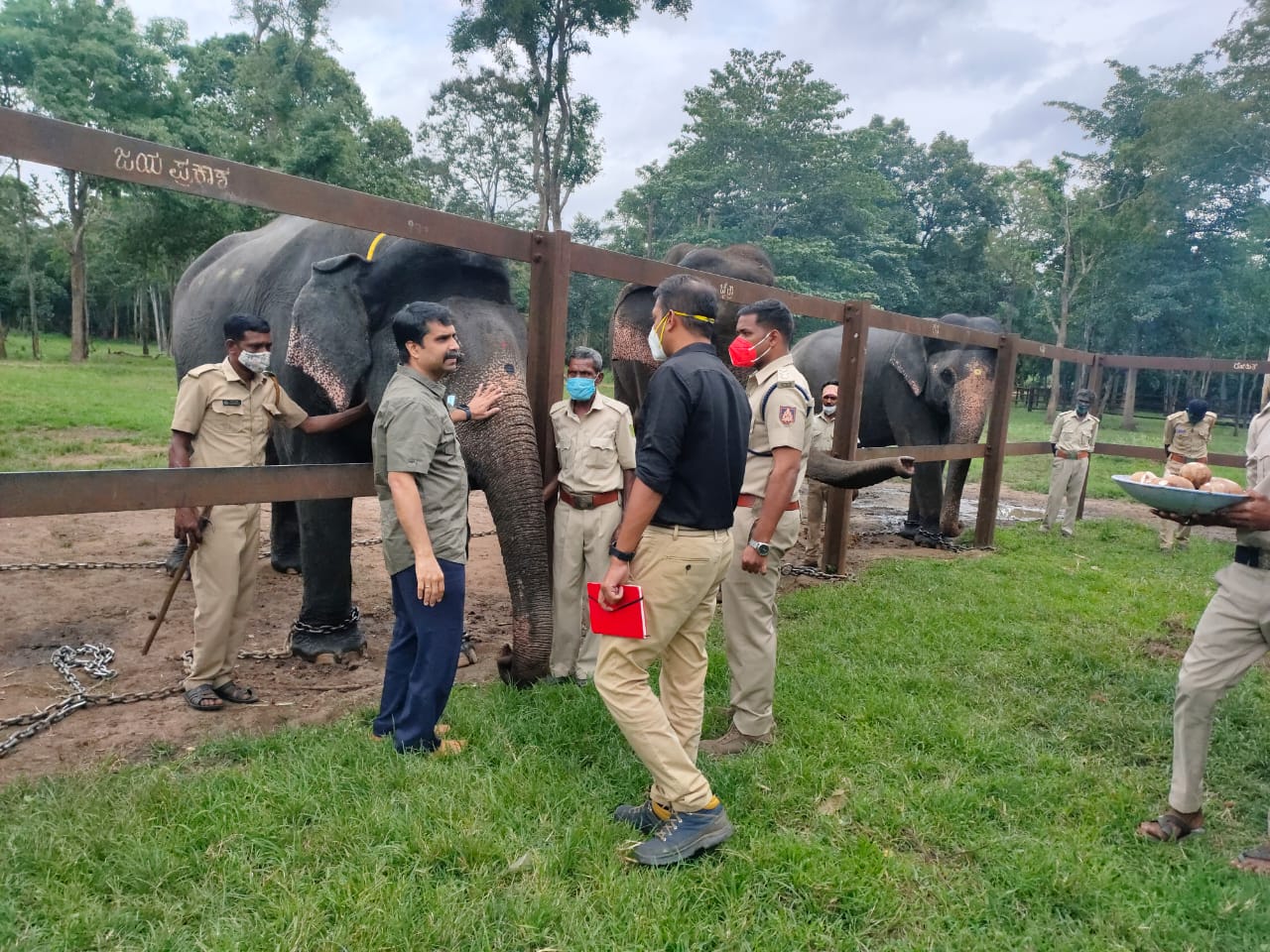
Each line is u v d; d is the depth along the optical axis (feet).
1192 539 31.58
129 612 17.80
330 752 10.73
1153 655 17.04
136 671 14.53
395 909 7.63
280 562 21.97
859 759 11.67
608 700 9.10
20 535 24.27
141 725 12.32
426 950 7.28
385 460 10.61
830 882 8.52
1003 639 17.60
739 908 8.12
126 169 9.37
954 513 30.63
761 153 114.42
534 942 7.52
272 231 21.24
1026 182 137.90
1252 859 9.48
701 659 10.19
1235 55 90.58
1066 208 113.39
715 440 8.91
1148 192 97.71
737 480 9.32
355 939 7.29
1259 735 13.15
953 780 11.04
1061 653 16.71
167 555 22.54
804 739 12.20
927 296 147.02
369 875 8.12
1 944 7.00
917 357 30.35
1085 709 13.96
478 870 8.39
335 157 92.63
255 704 13.26
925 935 8.00
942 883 8.86
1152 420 116.26
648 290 22.03
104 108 87.45
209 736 11.86
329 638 15.61
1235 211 97.76
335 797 9.62
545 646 12.75
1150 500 10.05
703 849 9.02
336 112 95.91
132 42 88.07
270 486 11.38
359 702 13.39
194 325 21.53
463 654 15.62
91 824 8.74
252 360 12.69
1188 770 9.87
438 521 10.65
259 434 13.29
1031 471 53.88
